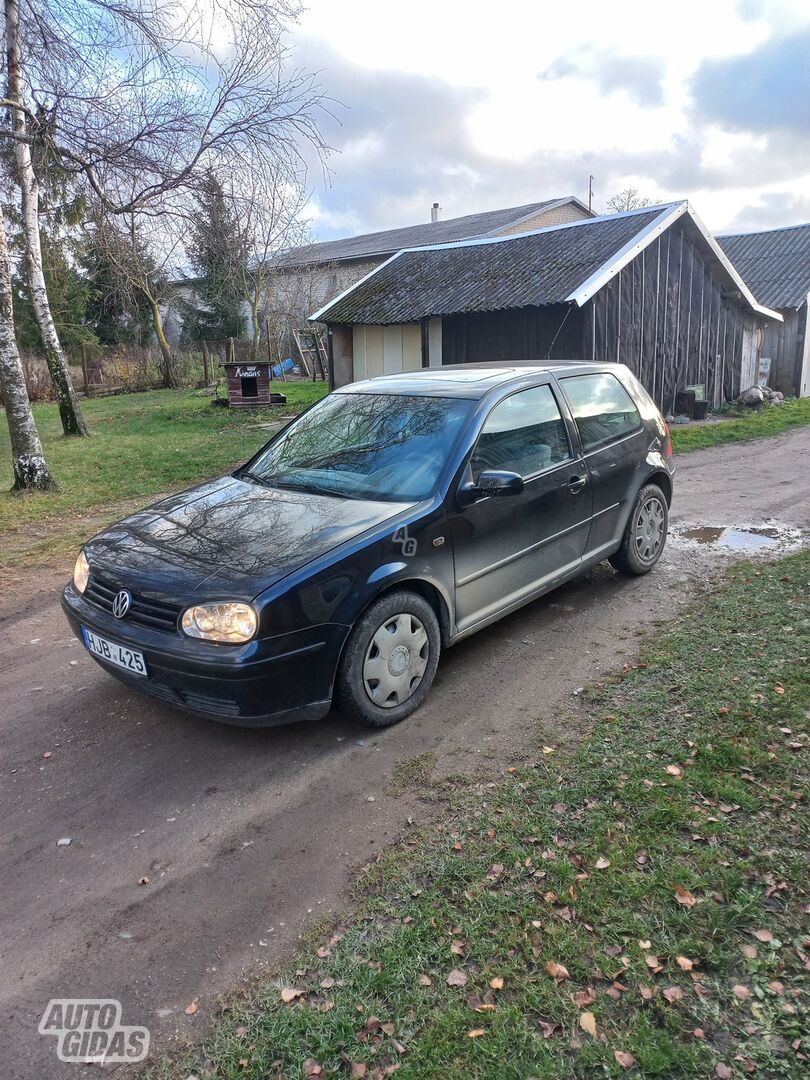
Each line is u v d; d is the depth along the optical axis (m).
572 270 13.71
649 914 2.35
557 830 2.78
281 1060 1.98
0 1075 1.98
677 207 14.15
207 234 10.16
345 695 3.43
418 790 3.11
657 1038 1.95
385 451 4.16
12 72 9.14
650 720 3.49
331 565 3.27
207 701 3.16
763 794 2.89
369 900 2.51
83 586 3.74
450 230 33.34
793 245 23.02
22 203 12.54
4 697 4.14
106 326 30.39
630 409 5.46
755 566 5.59
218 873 2.69
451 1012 2.06
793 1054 1.89
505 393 4.38
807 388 21.19
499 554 4.14
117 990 2.22
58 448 12.80
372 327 17.48
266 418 16.25
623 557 5.39
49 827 2.99
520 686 3.97
